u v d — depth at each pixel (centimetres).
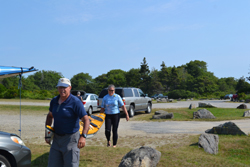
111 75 13538
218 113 1942
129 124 1453
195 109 2131
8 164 445
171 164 570
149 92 9656
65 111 375
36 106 2623
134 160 518
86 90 11306
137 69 11656
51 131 379
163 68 10850
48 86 12775
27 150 479
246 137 959
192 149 798
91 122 712
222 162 620
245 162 738
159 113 1775
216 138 838
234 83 14962
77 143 385
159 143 912
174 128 1281
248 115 1705
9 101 3612
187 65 15138
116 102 737
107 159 600
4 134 468
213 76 15475
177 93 7150
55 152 382
